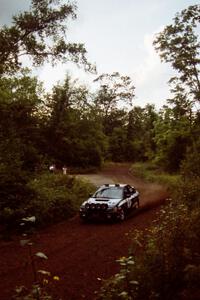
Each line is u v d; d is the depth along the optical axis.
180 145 48.56
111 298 7.08
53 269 10.72
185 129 47.69
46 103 54.00
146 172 52.16
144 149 90.69
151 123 82.69
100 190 19.84
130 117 99.69
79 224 17.80
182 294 6.99
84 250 12.79
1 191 16.64
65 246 13.44
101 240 14.21
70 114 55.31
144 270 7.56
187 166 21.55
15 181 17.42
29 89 40.53
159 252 7.70
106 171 57.12
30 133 28.11
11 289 9.13
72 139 55.03
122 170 61.12
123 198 19.16
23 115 27.27
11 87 38.94
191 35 38.72
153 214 19.70
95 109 59.97
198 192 12.94
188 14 38.22
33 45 23.59
